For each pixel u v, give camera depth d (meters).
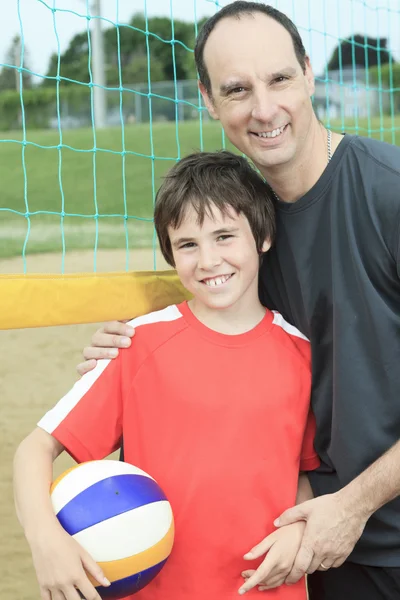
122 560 1.58
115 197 15.83
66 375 5.59
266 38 1.81
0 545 3.26
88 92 32.00
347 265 1.83
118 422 1.85
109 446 1.84
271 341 1.90
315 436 1.95
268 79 1.80
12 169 18.14
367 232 1.79
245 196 1.87
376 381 1.81
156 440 1.81
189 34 39.47
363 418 1.81
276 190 1.95
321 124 1.95
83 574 1.53
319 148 1.88
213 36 1.86
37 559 1.56
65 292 2.03
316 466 1.98
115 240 10.50
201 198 1.82
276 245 1.98
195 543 1.76
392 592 1.92
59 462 4.09
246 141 1.87
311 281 1.90
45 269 8.38
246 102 1.83
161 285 2.25
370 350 1.81
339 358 1.82
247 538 1.76
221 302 1.83
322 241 1.88
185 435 1.79
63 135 22.48
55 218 13.16
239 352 1.86
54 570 1.54
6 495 3.68
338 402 1.83
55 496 1.65
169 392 1.81
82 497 1.62
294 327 1.99
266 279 2.06
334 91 21.84
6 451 4.16
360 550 1.92
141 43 39.38
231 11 1.86
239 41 1.81
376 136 15.68
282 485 1.81
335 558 1.75
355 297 1.82
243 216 1.86
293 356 1.91
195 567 1.76
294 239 1.92
